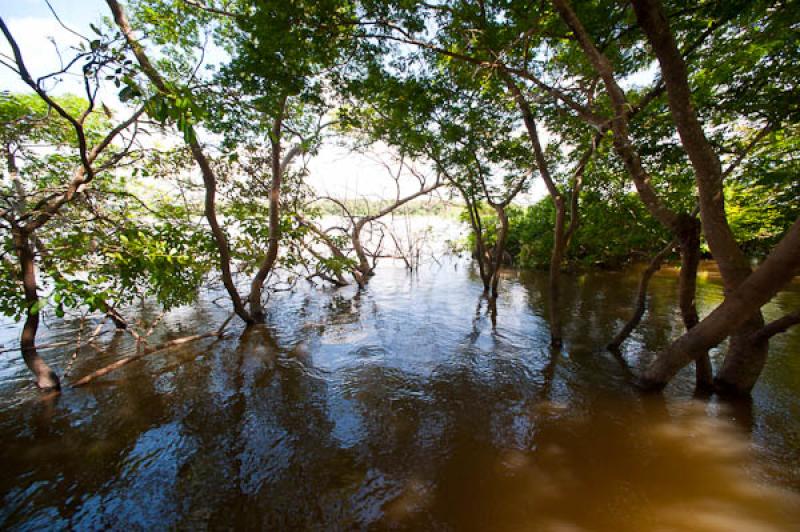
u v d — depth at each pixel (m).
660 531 2.83
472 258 20.52
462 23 5.52
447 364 6.30
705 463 3.60
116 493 3.38
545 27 5.52
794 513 2.97
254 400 5.09
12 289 4.95
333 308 10.38
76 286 4.59
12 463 3.77
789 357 5.90
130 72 2.99
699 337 4.46
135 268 5.33
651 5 3.50
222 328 7.77
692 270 4.73
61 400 5.04
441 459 3.78
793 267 3.46
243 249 10.00
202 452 3.96
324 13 5.02
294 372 6.03
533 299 10.95
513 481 3.43
